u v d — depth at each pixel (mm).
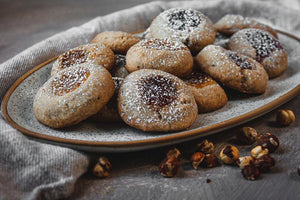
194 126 333
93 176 307
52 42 416
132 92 327
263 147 319
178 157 314
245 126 349
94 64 344
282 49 411
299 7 592
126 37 395
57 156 297
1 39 487
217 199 287
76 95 321
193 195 290
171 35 383
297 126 348
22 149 298
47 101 325
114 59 377
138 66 351
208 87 354
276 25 504
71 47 423
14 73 381
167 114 319
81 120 326
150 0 622
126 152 322
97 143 304
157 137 310
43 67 386
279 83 396
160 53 348
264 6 505
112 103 339
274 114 364
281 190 292
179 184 298
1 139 299
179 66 349
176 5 506
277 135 338
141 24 482
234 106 363
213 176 303
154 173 307
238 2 507
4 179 291
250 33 414
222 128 322
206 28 389
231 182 298
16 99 355
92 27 449
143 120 320
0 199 278
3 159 296
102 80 328
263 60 397
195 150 323
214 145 331
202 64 372
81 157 302
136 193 292
